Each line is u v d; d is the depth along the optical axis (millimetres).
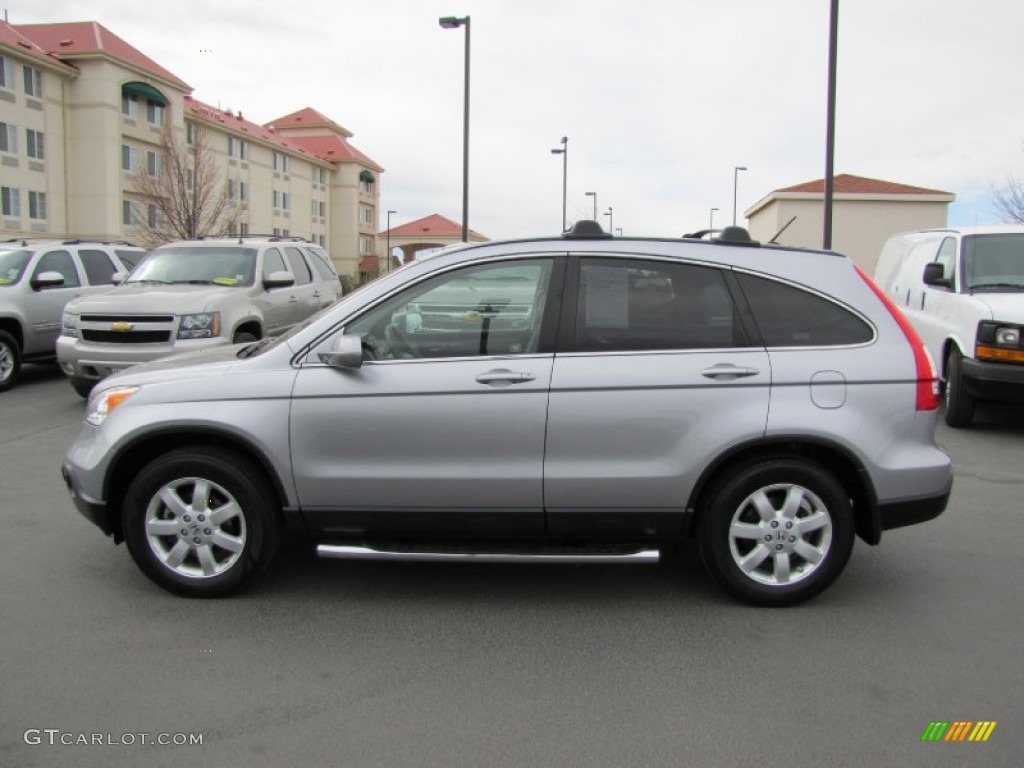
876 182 32469
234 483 4289
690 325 4242
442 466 4215
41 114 44938
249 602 4426
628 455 4180
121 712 3344
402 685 3572
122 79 47594
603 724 3275
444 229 89125
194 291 9625
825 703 3436
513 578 4805
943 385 10945
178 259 10609
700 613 4320
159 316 9102
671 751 3092
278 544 4422
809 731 3229
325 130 84125
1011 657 3846
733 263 4309
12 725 3242
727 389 4148
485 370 4176
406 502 4254
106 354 9094
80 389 9609
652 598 4520
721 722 3291
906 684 3592
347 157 80875
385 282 4344
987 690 3547
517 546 4352
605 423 4156
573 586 4688
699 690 3539
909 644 3971
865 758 3057
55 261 12234
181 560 4410
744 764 3018
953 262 9562
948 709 3395
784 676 3660
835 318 4277
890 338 4262
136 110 49469
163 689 3521
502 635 4062
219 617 4230
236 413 4234
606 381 4145
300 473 4246
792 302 4285
